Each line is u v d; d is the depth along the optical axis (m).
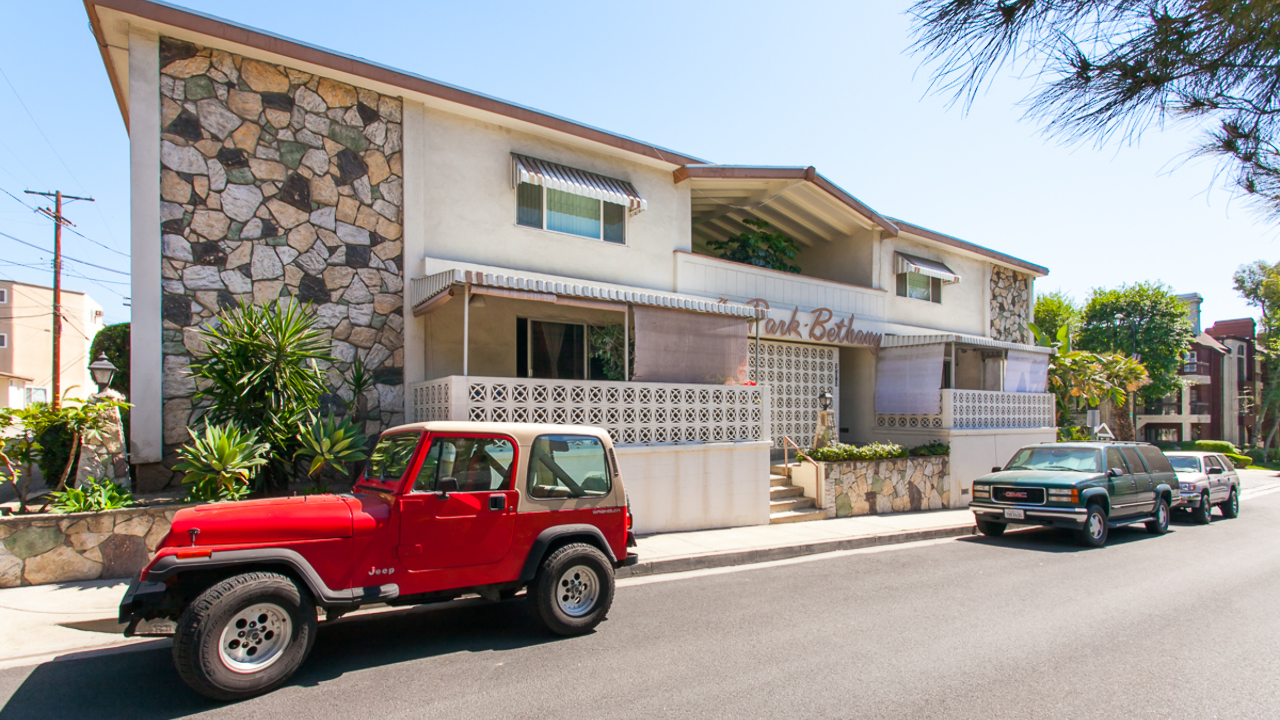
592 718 4.11
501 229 11.09
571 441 6.06
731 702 4.38
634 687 4.62
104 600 6.32
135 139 8.38
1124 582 8.20
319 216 9.58
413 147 10.34
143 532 7.16
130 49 8.41
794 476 13.23
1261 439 47.41
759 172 13.52
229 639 4.34
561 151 11.80
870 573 8.51
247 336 8.00
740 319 11.45
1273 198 3.10
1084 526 10.77
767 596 7.24
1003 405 17.00
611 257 12.23
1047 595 7.45
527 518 5.64
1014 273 21.33
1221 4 2.65
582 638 5.72
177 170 8.63
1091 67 2.90
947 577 8.33
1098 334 36.78
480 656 5.23
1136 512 12.16
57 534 6.84
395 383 10.05
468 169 10.88
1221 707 4.41
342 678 4.75
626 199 11.80
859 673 4.94
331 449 7.91
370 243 9.95
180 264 8.62
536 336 11.66
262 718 4.06
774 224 16.88
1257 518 15.84
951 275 17.72
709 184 13.86
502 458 5.64
